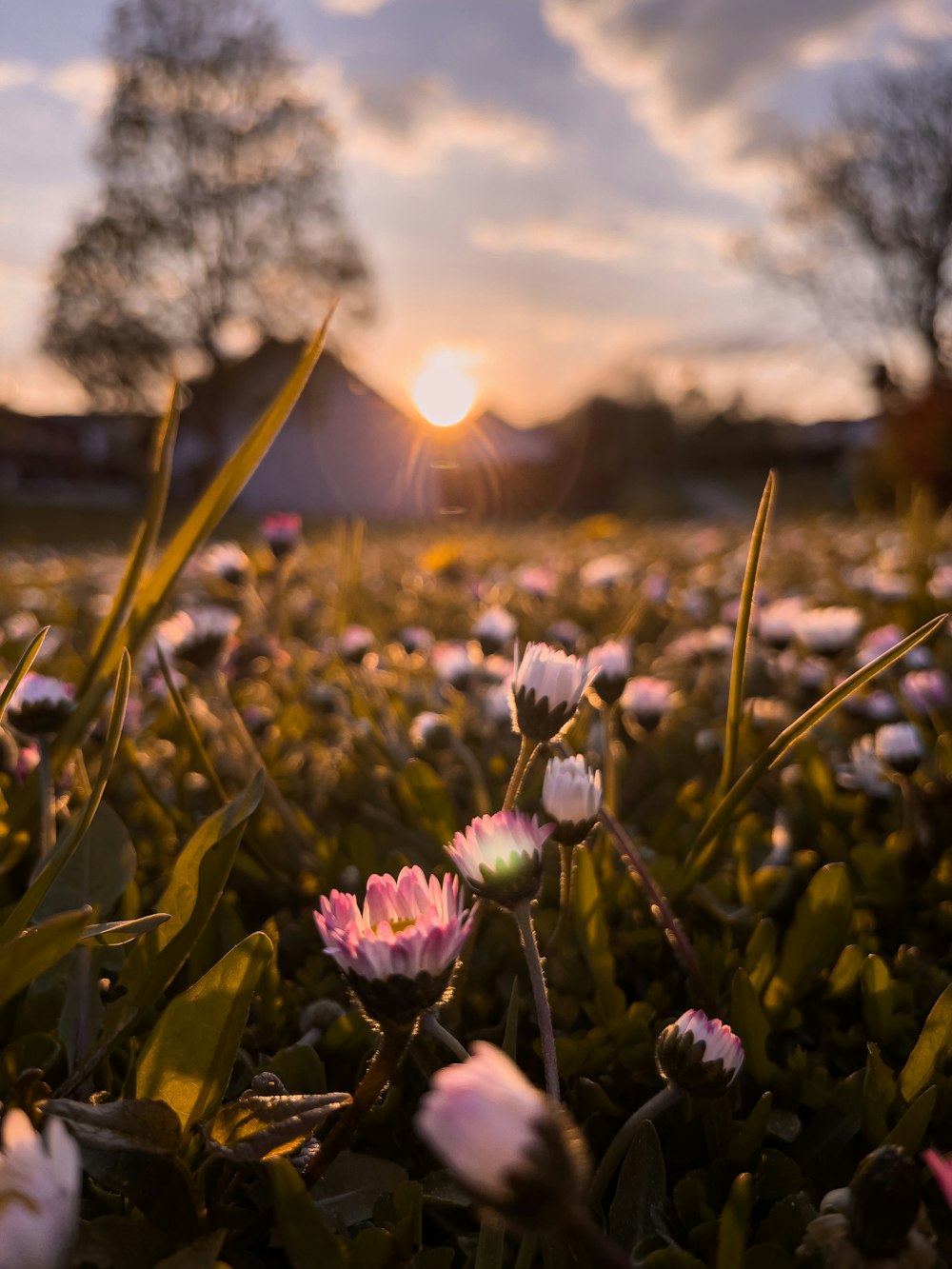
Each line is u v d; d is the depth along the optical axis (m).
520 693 0.18
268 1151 0.11
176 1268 0.10
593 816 0.17
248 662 0.43
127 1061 0.16
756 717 0.37
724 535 1.49
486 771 0.33
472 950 0.19
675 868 0.23
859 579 0.70
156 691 0.36
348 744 0.35
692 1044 0.13
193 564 0.77
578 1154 0.08
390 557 1.28
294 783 0.32
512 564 1.14
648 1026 0.18
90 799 0.14
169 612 0.57
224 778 0.31
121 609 0.23
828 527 1.66
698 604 0.65
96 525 3.96
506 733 0.34
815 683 0.37
